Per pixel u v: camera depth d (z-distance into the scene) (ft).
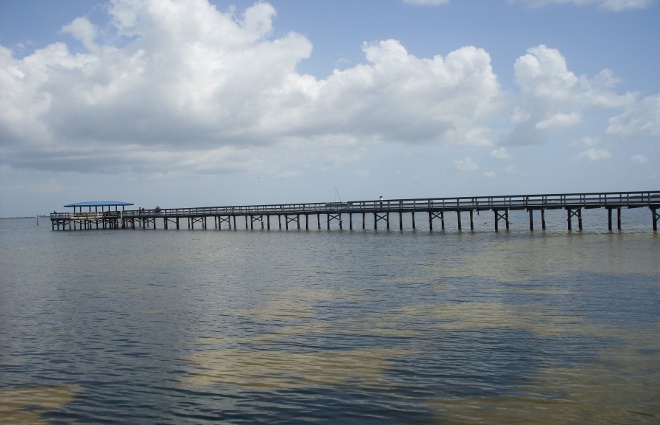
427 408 27.76
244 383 32.19
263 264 92.84
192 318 50.60
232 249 126.11
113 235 204.85
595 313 47.24
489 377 31.76
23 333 46.42
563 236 126.41
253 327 46.19
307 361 35.91
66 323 50.01
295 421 26.89
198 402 29.63
